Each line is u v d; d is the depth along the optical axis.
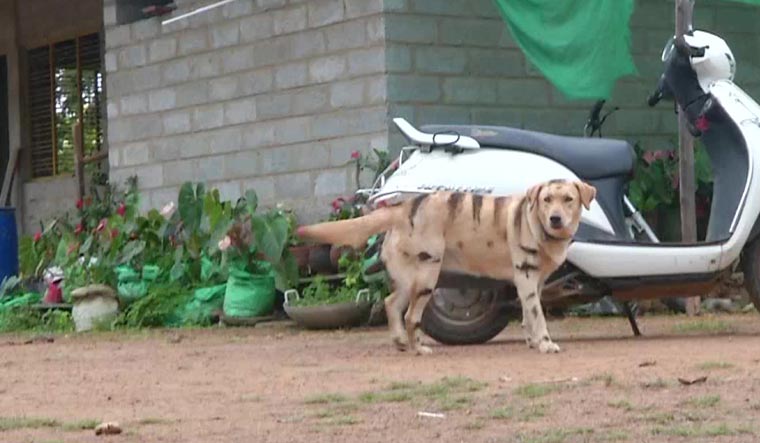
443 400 9.41
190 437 8.46
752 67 19.69
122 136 21.12
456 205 12.13
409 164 13.18
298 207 18.27
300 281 17.05
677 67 13.56
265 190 18.80
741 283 16.50
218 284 17.53
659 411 8.77
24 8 25.97
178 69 20.12
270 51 18.62
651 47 18.78
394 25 17.00
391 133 16.95
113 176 21.27
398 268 12.26
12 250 21.38
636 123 18.66
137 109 20.84
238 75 19.16
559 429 8.29
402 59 17.03
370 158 17.12
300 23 18.16
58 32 25.20
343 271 16.83
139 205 20.73
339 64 17.61
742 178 13.20
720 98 13.37
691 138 15.72
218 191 18.31
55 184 25.08
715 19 19.39
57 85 25.36
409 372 11.01
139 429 8.79
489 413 8.88
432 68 17.20
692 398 9.15
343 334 15.35
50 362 12.89
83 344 15.03
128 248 18.14
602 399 9.23
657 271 12.95
